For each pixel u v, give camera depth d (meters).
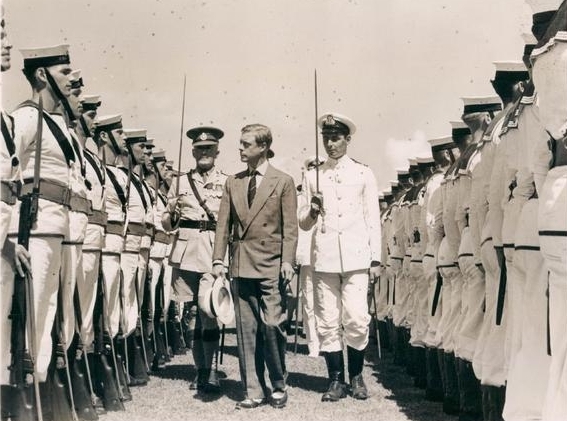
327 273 6.45
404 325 8.59
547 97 3.68
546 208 3.70
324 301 6.47
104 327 5.76
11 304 4.33
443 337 5.85
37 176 4.50
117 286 6.52
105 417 5.43
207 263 7.02
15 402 4.19
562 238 3.61
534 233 4.17
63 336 4.83
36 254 4.59
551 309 3.70
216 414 5.65
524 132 4.36
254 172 6.18
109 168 6.79
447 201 6.01
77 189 5.14
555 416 3.53
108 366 5.70
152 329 7.80
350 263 6.35
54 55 5.01
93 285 5.75
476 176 5.20
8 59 4.27
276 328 5.93
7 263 4.38
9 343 4.31
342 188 6.55
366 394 6.39
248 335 6.03
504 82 5.28
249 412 5.74
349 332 6.38
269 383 6.88
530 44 4.74
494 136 5.04
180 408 5.84
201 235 7.08
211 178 7.38
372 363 8.91
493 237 4.82
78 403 5.11
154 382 7.13
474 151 5.65
